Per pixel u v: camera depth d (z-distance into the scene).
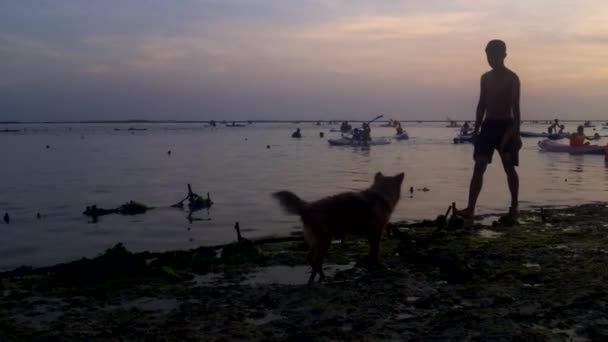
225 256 5.45
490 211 8.11
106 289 4.60
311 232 4.74
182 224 7.89
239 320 3.95
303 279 4.82
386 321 3.84
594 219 6.96
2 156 22.28
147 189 11.49
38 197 10.55
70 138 43.62
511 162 6.78
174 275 4.85
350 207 4.85
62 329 3.87
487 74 6.73
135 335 3.74
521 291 4.27
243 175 13.90
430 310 4.02
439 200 9.30
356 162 17.70
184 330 3.78
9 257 6.30
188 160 19.55
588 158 18.88
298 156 20.91
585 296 4.08
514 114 6.67
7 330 3.84
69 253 6.45
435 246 5.61
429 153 22.09
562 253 5.27
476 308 3.99
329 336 3.60
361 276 4.83
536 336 3.45
